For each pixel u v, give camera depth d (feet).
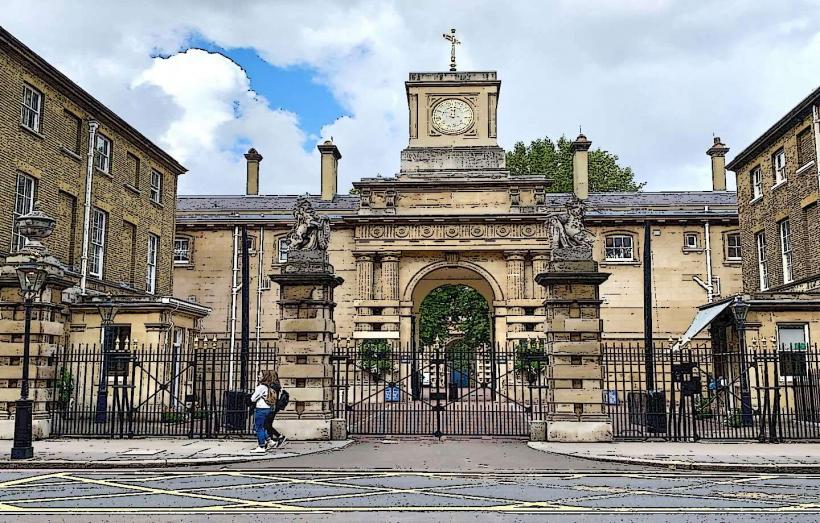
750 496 36.63
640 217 128.06
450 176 124.67
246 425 67.15
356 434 65.26
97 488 38.75
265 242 133.08
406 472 45.34
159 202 117.19
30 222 62.85
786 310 87.71
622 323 126.52
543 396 106.93
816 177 88.89
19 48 81.10
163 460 48.44
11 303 61.72
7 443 57.82
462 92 128.98
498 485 40.11
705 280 127.03
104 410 70.69
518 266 119.34
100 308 77.51
